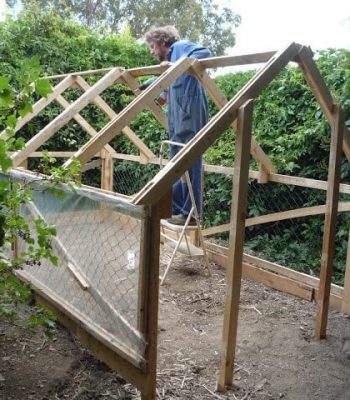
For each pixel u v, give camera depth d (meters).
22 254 2.44
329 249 3.24
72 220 2.93
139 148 5.75
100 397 2.53
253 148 4.35
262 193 5.44
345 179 4.55
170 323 3.58
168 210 2.27
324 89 3.00
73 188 2.59
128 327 2.44
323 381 2.80
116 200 2.38
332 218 3.21
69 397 2.52
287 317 3.75
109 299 2.61
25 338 3.17
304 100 4.94
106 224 2.58
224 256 4.95
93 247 2.73
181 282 4.49
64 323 3.19
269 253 5.21
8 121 1.91
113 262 2.55
